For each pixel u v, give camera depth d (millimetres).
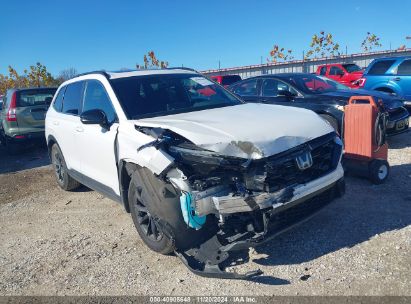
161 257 3980
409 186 5324
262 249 3895
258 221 3312
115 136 4266
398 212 4484
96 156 4777
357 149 5477
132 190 4082
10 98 10109
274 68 32750
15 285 3736
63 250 4367
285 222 3494
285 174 3414
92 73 5301
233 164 3256
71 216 5406
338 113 7246
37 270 3980
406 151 7273
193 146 3443
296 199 3400
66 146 5770
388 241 3838
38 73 27203
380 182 5465
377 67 11664
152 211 3592
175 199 3475
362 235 4012
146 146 3637
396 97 7961
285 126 3664
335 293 3121
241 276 3182
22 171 8617
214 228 3473
